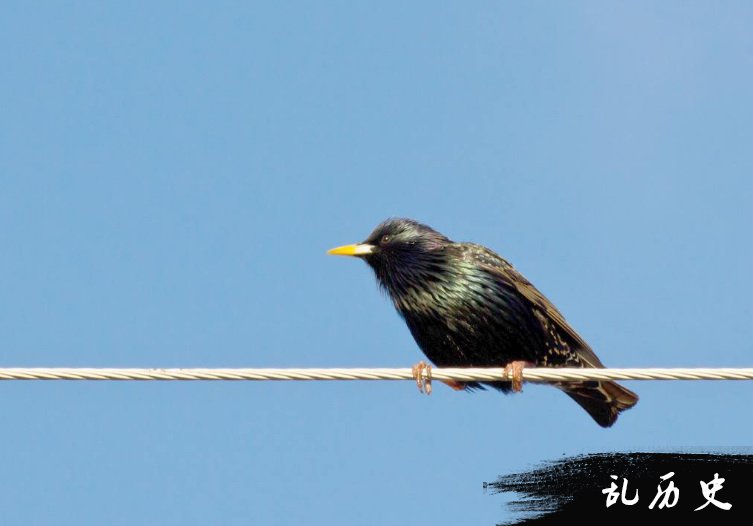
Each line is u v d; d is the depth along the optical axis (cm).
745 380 1007
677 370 1020
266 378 1027
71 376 1012
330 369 1040
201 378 1027
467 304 1351
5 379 1004
